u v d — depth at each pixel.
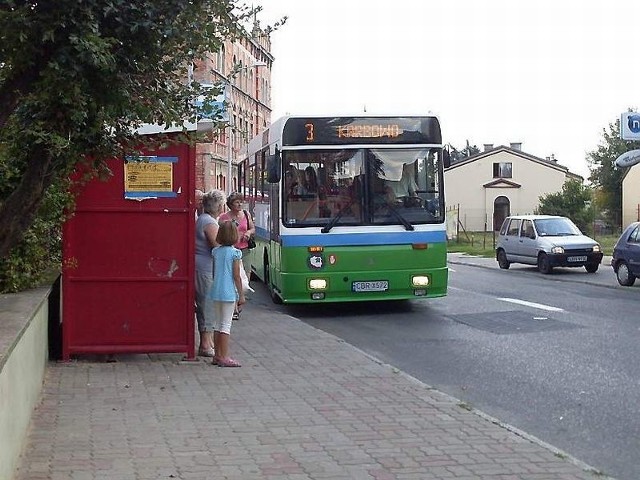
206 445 6.76
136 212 10.28
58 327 10.73
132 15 5.54
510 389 9.44
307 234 15.42
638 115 25.98
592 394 9.13
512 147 93.25
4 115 5.42
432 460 6.36
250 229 15.67
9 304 7.70
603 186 82.25
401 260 15.62
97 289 10.29
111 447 6.67
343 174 15.58
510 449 6.67
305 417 7.75
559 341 12.86
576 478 5.93
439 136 15.84
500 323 15.03
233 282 10.30
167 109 6.19
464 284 23.89
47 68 5.23
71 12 5.16
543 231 29.61
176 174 10.31
